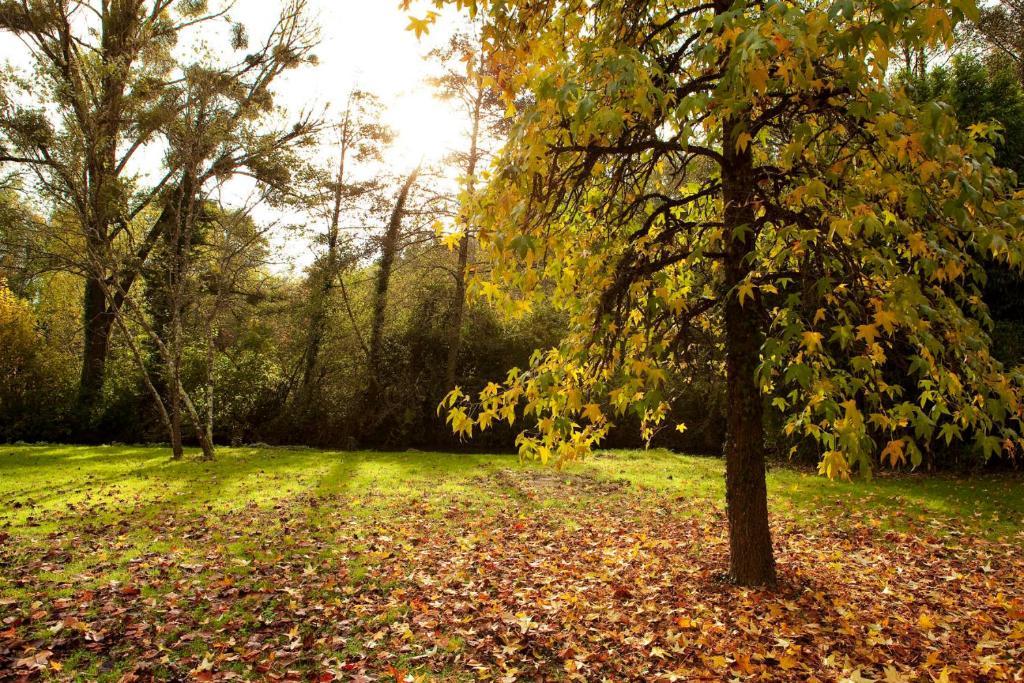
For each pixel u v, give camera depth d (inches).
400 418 752.3
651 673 142.9
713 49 110.9
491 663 150.1
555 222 163.0
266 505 348.2
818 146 157.3
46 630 164.9
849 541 271.4
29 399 756.6
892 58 108.5
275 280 850.8
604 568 230.7
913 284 110.7
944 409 122.0
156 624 171.5
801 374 104.2
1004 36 528.4
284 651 156.3
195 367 773.3
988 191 122.1
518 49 145.3
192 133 560.7
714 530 293.0
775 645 150.7
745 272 175.5
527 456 157.5
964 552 251.4
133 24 663.8
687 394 661.9
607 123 111.6
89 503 354.0
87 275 590.2
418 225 749.9
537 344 740.0
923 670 137.9
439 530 292.2
